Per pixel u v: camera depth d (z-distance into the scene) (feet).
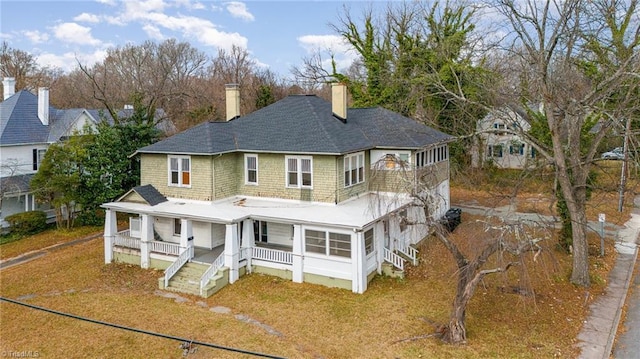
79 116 119.24
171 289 65.31
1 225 97.04
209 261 70.08
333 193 71.26
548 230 52.90
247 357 46.39
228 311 57.62
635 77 56.34
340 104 84.17
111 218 77.15
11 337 52.06
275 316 55.67
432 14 131.75
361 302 58.75
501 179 100.78
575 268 63.36
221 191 76.13
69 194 98.58
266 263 69.21
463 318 47.80
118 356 47.39
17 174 105.40
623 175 91.45
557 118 62.28
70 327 54.08
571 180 69.10
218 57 227.61
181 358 46.75
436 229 49.06
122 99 192.85
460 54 129.70
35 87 217.15
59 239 94.73
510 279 63.41
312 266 65.57
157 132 114.62
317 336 50.29
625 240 85.46
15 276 73.10
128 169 109.09
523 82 70.69
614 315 54.24
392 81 125.70
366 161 80.28
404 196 73.41
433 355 45.24
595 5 58.39
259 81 207.21
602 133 62.28
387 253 69.21
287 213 68.39
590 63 65.67
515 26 61.11
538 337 48.60
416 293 61.16
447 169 98.07
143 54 239.09
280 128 79.51
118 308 59.26
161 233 80.48
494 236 50.37
